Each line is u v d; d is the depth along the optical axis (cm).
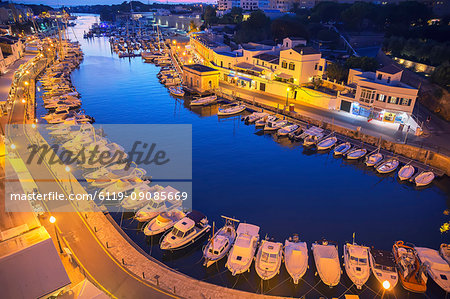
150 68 13288
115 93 9562
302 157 5575
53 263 2417
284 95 8412
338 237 3544
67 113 7106
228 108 7744
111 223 3509
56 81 9788
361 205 4181
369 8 14438
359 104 6706
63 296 2323
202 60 12531
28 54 13062
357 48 12938
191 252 3303
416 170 5000
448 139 5544
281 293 2777
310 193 4441
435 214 4022
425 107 6912
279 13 18362
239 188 4544
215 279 2936
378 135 5775
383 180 4841
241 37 13762
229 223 3569
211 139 6334
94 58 15538
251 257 3030
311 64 8206
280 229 3666
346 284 2864
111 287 2659
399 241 3256
